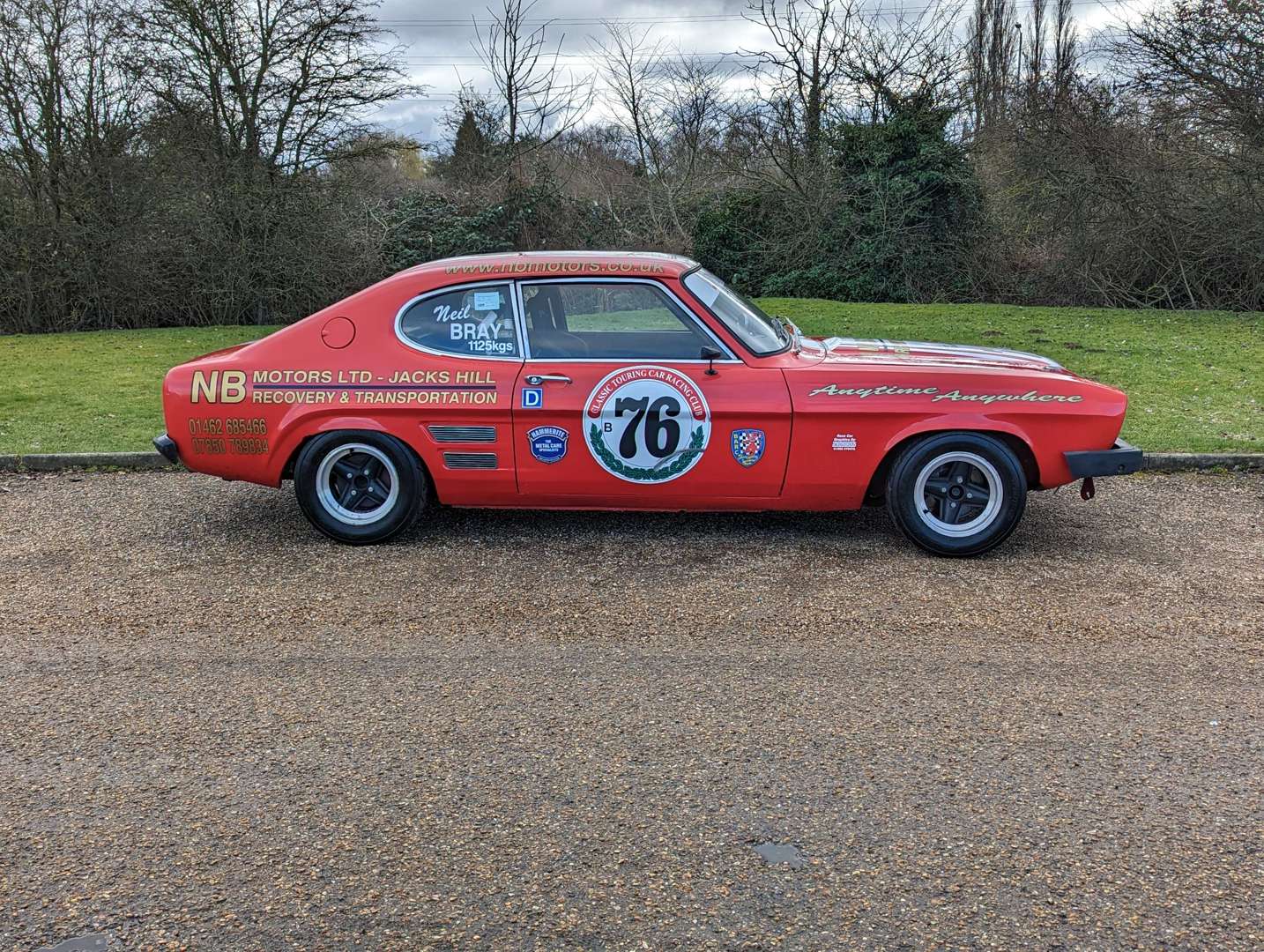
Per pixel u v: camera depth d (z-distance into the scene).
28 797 3.00
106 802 2.97
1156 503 6.03
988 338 12.91
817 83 21.84
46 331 17.56
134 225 17.73
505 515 5.86
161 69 17.36
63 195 17.52
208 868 2.66
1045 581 4.71
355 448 5.18
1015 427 4.88
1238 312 16.33
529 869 2.64
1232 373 10.15
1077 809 2.88
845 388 4.92
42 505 6.16
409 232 22.19
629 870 2.63
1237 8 15.62
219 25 17.58
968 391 4.89
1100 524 5.63
